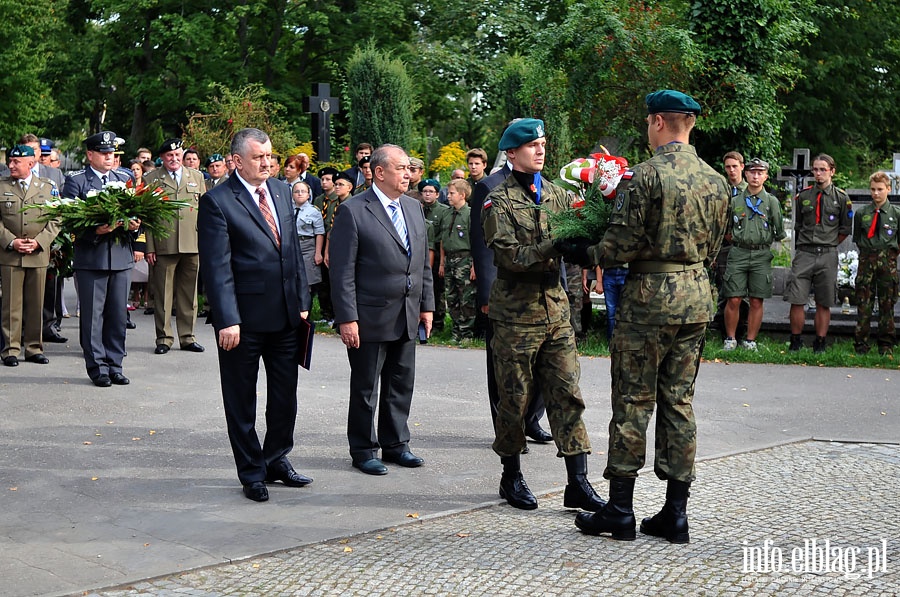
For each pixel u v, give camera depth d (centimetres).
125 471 668
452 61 3144
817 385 969
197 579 478
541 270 569
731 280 1136
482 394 915
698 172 517
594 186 536
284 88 3144
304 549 519
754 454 718
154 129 3478
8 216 1010
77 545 525
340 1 3275
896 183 1616
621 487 527
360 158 1342
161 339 1110
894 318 1217
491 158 3294
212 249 610
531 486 635
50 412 826
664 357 526
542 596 452
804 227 1141
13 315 1024
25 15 3388
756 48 1376
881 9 2888
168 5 3116
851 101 2972
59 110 3903
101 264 934
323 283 1348
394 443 689
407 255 677
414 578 475
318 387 945
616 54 1429
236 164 625
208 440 748
